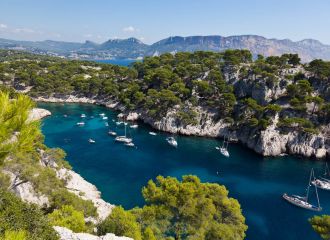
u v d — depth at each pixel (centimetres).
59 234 2455
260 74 15650
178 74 18250
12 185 4612
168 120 14675
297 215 7238
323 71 14462
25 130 1493
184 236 4191
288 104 13862
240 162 11138
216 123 14600
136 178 8906
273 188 8862
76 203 4716
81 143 11856
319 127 12950
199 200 4231
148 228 3669
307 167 11019
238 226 4222
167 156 11138
